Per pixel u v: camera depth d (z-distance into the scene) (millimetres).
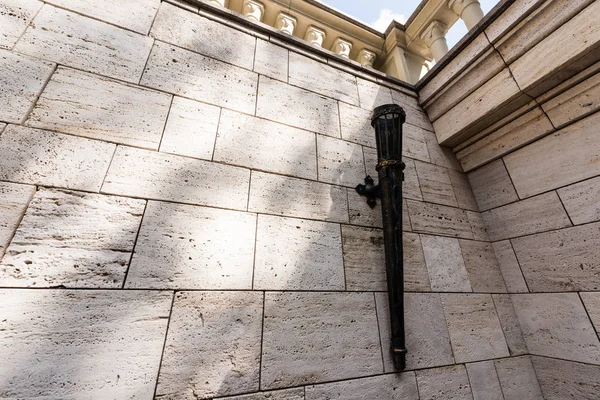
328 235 1656
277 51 2117
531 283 2006
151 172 1372
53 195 1161
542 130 2055
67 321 1022
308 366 1307
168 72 1645
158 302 1166
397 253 1585
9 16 1384
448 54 2432
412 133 2459
